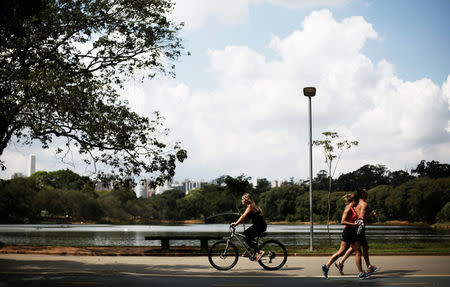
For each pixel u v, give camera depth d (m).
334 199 132.25
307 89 20.03
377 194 126.12
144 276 11.16
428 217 106.88
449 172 178.00
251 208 12.19
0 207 101.94
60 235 51.78
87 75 21.14
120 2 21.47
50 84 17.30
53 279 10.53
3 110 17.30
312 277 10.90
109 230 74.75
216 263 12.35
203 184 192.88
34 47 19.56
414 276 10.91
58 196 110.38
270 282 10.08
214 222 161.12
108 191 144.88
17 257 15.57
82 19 20.41
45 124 19.69
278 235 54.28
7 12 13.47
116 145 21.33
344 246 11.04
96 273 11.67
